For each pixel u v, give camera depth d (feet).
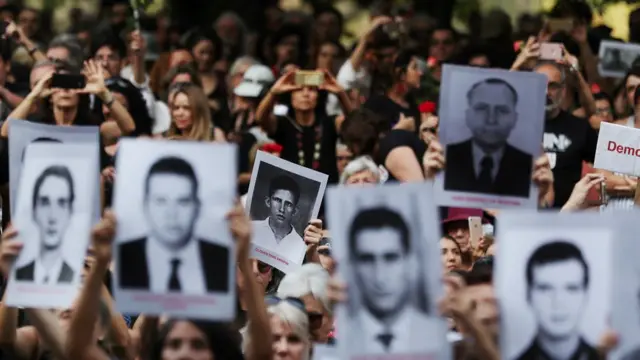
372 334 30.89
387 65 67.46
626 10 79.92
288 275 40.09
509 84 41.04
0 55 60.95
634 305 29.94
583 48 68.90
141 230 31.76
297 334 36.78
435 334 30.81
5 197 50.39
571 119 55.11
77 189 34.68
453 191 41.14
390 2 79.05
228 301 31.68
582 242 30.01
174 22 83.20
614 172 51.11
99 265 32.04
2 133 52.01
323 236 46.03
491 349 30.55
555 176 54.75
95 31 74.54
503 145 40.98
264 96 63.67
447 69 41.11
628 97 60.49
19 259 34.63
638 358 29.91
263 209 46.21
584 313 29.99
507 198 41.06
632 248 29.99
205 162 31.81
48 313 35.09
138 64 68.39
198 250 31.76
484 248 47.55
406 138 53.78
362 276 30.94
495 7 89.35
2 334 36.63
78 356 32.63
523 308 30.09
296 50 78.89
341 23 80.79
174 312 31.73
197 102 55.52
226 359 32.53
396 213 30.91
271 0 95.25
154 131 61.67
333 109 62.39
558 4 70.59
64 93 53.88
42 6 97.19
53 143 35.14
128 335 36.50
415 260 30.89
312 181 46.21
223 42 80.64
